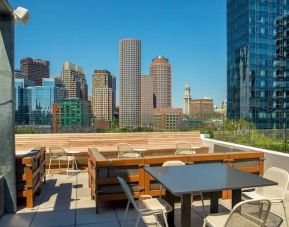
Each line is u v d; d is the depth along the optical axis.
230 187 3.09
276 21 38.97
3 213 4.65
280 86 37.88
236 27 41.22
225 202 5.18
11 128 4.70
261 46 38.41
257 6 38.47
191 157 5.07
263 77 38.22
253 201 2.85
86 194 5.76
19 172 4.89
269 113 37.56
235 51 41.44
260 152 5.46
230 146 7.32
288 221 4.22
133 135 9.09
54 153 7.18
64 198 5.49
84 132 9.12
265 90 38.12
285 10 39.06
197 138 9.52
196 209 4.81
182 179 3.43
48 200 5.37
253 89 37.91
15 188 4.75
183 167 4.14
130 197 3.45
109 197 4.69
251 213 3.12
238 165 5.33
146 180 4.78
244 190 4.31
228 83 43.22
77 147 8.63
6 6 4.39
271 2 38.84
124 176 4.73
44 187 6.31
